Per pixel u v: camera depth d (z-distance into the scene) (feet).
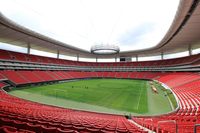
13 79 114.01
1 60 124.36
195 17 77.51
